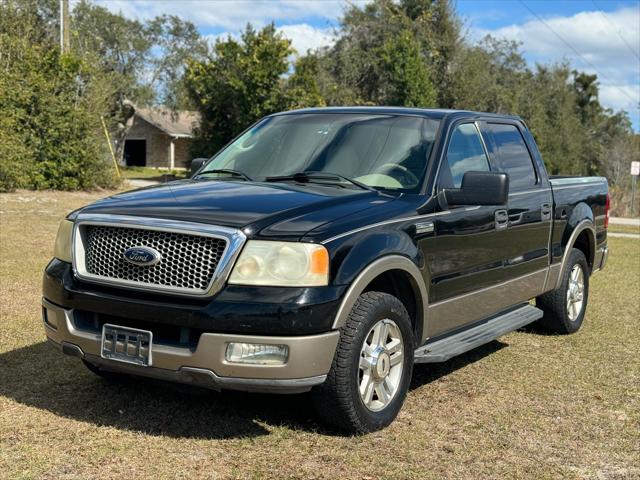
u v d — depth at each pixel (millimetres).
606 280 10617
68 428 4094
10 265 9102
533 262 5996
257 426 4246
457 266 4852
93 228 4098
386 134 5039
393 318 4246
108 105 24109
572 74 56219
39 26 28781
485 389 5207
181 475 3562
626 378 5605
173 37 54969
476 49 40531
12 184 19578
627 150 54469
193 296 3730
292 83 29078
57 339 4188
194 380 3771
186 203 4102
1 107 20266
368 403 4160
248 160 5180
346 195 4383
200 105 30719
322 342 3766
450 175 4930
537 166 6246
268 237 3766
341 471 3693
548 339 6852
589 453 4113
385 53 33875
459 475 3730
